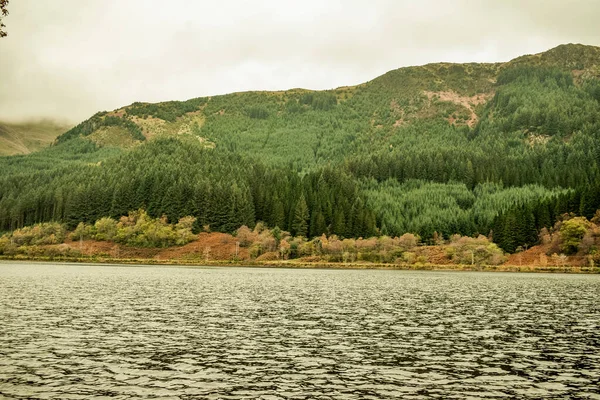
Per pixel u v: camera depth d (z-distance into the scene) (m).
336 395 25.06
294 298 70.56
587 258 165.75
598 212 178.50
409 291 85.25
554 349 36.62
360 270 163.12
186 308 57.59
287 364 31.30
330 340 39.31
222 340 38.62
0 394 24.36
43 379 27.08
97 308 55.97
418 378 28.41
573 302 69.69
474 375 29.17
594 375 29.33
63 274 115.00
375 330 44.31
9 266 147.88
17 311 52.16
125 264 175.00
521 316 54.78
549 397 25.06
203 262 179.38
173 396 24.53
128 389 25.52
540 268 161.38
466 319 51.97
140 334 40.50
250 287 88.50
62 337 38.59
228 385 26.53
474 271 164.88
